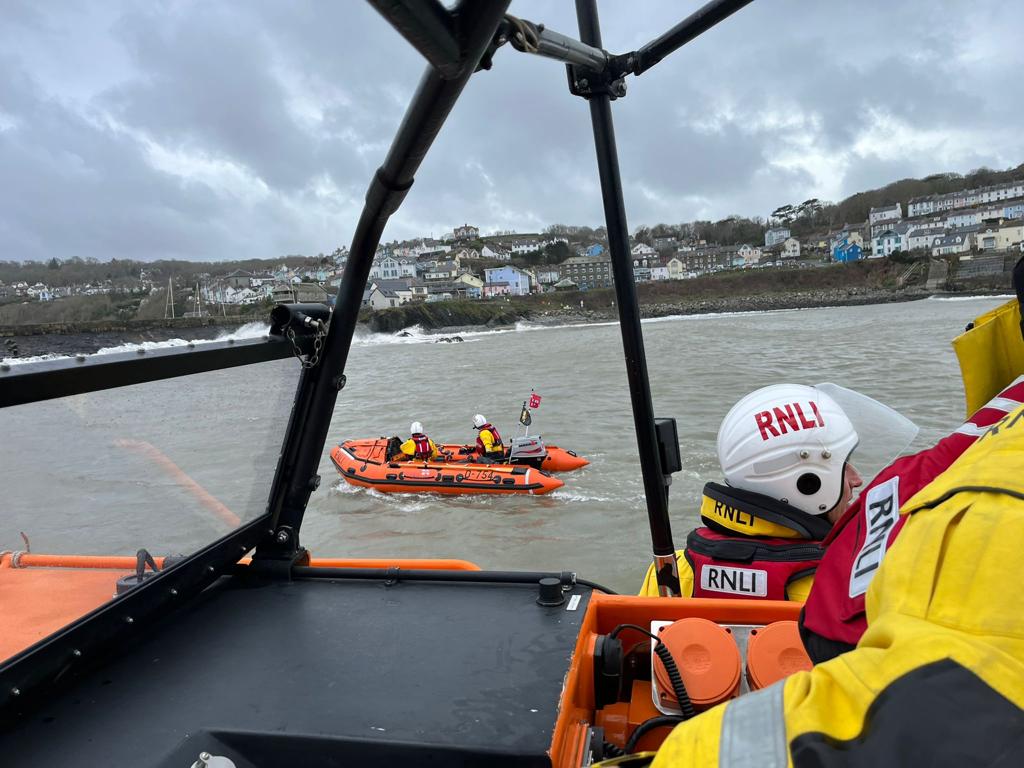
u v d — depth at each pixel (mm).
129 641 1558
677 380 24000
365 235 1719
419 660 1427
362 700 1285
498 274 115625
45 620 1360
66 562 1409
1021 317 720
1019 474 541
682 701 1293
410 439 14422
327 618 1647
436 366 37844
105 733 1218
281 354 1793
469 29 822
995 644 483
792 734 526
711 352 33281
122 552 1496
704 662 1359
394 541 10969
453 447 14969
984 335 916
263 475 1877
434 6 747
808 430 2150
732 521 2232
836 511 2180
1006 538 511
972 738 442
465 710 1244
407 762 1146
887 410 2529
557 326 88562
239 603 1758
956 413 13047
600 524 10883
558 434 17234
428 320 86812
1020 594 491
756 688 1331
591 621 1616
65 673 1355
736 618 1602
